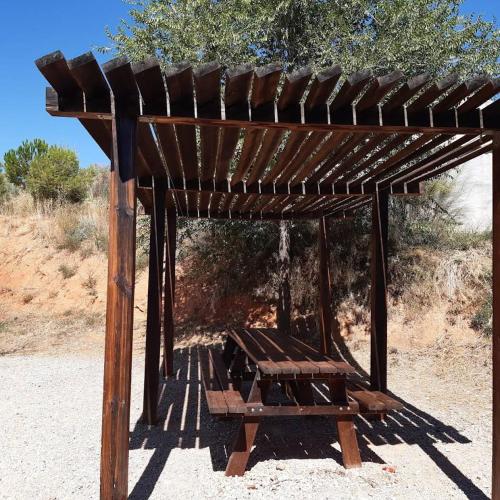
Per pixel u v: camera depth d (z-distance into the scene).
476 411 5.28
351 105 2.81
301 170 4.36
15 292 11.38
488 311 7.60
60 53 2.27
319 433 4.52
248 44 7.28
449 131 2.96
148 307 4.80
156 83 2.52
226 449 4.11
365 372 7.22
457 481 3.49
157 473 3.59
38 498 3.17
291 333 8.95
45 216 13.77
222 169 4.41
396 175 4.59
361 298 8.89
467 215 9.51
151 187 4.88
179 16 7.34
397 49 6.91
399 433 4.57
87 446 4.15
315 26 7.69
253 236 9.66
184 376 6.98
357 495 3.23
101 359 8.21
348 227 9.27
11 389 6.11
